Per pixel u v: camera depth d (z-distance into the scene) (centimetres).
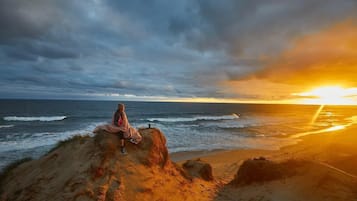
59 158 753
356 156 1161
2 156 1831
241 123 4622
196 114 6625
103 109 7319
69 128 3372
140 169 723
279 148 2291
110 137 752
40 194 620
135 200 618
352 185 783
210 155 2000
